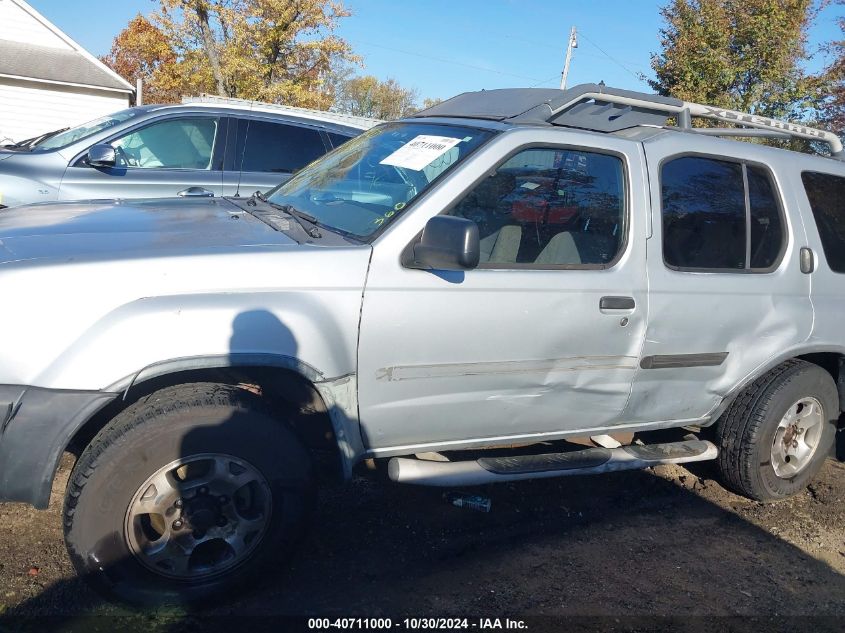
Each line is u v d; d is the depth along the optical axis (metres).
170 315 2.74
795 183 4.29
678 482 4.65
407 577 3.36
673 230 3.81
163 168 6.84
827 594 3.59
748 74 18.94
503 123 3.60
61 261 2.72
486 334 3.26
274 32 25.78
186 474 2.88
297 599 3.12
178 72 27.08
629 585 3.48
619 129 3.95
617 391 3.72
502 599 3.27
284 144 7.38
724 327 3.93
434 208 3.21
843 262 4.44
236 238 3.12
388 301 3.06
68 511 2.74
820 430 4.48
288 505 3.01
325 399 3.00
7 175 6.18
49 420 2.61
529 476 3.63
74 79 23.70
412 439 3.35
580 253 3.55
